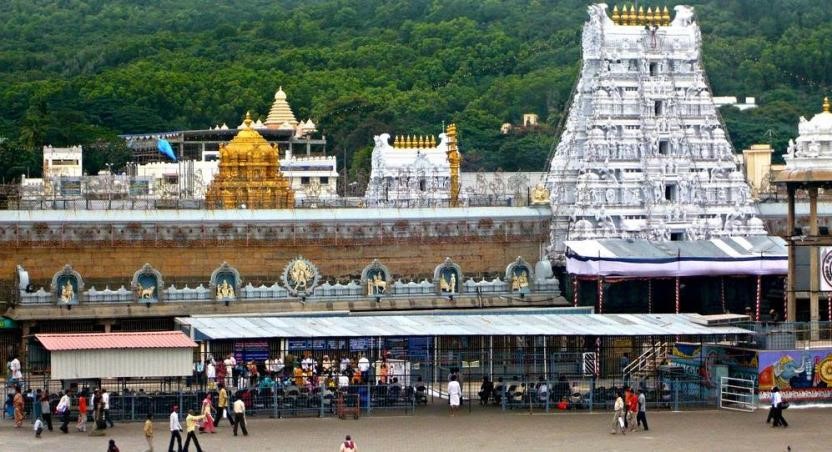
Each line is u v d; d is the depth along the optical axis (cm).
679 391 13950
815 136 15162
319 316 14625
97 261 15812
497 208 16900
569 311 15462
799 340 14362
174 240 16000
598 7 16912
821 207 17588
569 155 17025
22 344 14625
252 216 16212
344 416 12962
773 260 16062
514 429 12625
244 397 13000
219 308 15188
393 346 14312
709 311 16425
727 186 17062
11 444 11775
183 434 12269
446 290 15862
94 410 12406
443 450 11788
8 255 15550
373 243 16500
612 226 16625
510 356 14238
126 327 14950
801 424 13050
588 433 12512
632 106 16850
